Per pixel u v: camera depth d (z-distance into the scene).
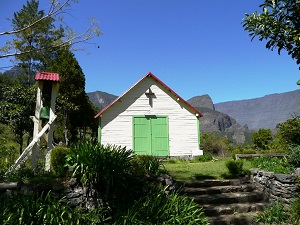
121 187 6.08
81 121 26.28
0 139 11.05
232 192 8.27
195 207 6.48
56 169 6.70
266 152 15.02
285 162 8.49
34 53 8.70
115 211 5.76
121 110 17.77
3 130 15.12
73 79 24.17
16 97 16.38
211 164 12.62
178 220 5.42
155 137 17.73
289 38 4.76
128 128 17.62
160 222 5.39
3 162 8.90
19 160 7.78
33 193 5.36
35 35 8.55
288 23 4.73
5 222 4.48
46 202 5.21
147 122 17.84
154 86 18.33
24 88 16.94
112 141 17.33
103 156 5.90
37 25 8.30
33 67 30.52
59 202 5.34
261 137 23.80
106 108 17.47
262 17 4.81
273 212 6.80
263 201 7.82
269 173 7.72
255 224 6.61
